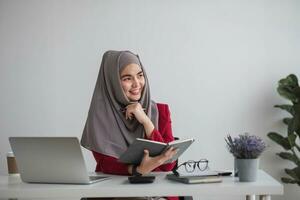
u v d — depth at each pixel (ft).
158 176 6.61
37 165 6.07
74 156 5.84
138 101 7.66
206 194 5.59
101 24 11.82
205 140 11.88
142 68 7.75
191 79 11.85
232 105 11.91
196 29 11.85
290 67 11.95
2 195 5.67
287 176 11.94
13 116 11.84
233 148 6.04
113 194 5.59
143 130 7.45
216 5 11.86
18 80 11.83
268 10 11.92
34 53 11.81
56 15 11.82
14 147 6.08
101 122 7.34
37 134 11.82
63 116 11.84
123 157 6.23
